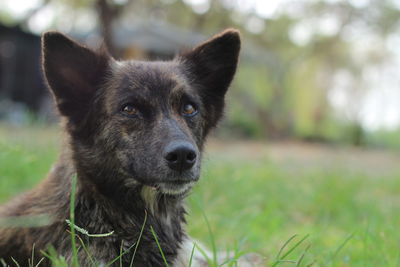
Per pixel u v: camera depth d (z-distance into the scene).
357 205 1.56
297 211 1.54
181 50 1.16
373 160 3.91
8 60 4.26
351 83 6.70
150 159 1.03
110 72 1.08
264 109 5.31
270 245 1.23
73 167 1.06
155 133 1.04
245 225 1.32
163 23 4.66
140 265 1.04
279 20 5.44
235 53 1.15
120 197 1.06
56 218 1.02
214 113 1.15
